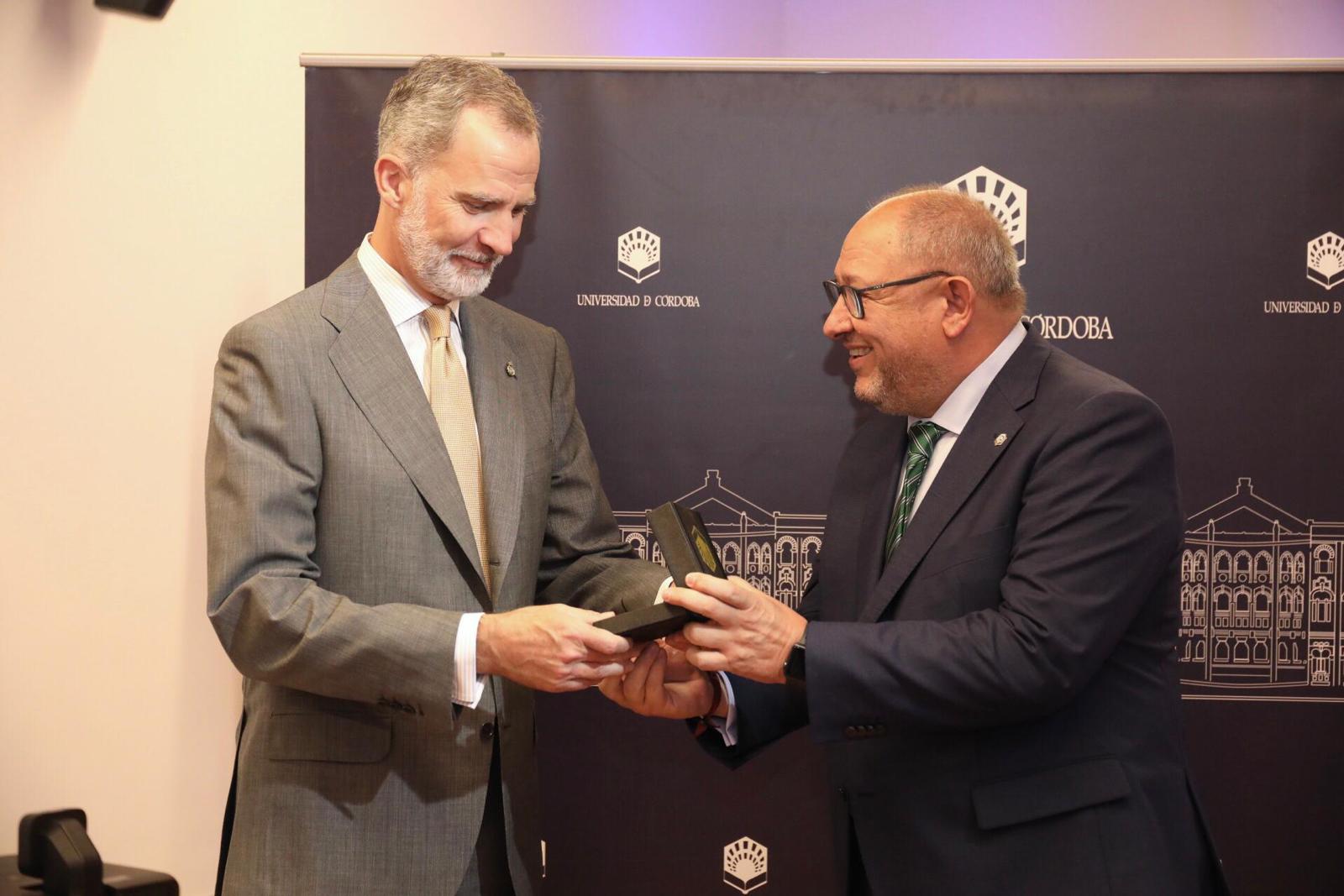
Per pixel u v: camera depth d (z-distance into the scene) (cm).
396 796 190
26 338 300
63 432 300
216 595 186
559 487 228
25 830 155
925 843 191
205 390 301
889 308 201
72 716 302
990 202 261
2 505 300
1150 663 198
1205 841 196
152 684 302
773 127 262
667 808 267
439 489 194
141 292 300
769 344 264
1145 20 308
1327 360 258
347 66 263
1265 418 259
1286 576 260
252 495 186
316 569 191
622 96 263
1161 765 194
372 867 188
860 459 227
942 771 192
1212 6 307
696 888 267
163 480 301
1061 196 260
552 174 264
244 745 200
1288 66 255
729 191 263
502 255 199
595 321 265
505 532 199
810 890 267
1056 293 260
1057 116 260
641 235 264
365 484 192
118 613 301
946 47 309
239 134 303
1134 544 186
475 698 184
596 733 267
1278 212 258
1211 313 259
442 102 194
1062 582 182
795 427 264
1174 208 259
